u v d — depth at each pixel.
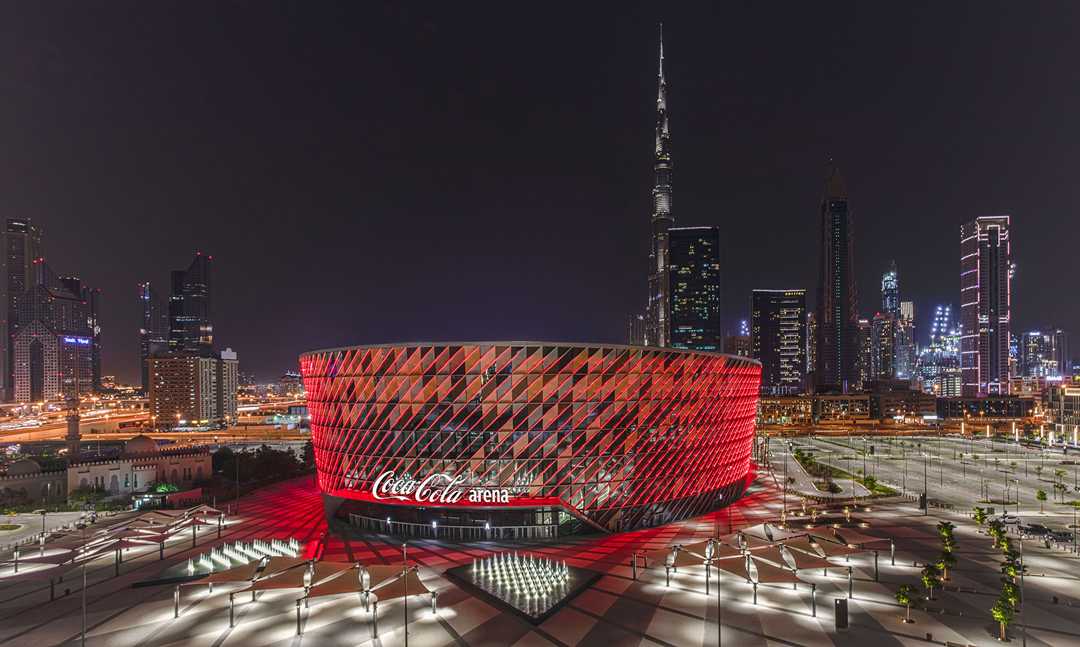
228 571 71.25
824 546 78.56
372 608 68.50
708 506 119.69
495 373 98.94
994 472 178.50
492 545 95.50
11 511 132.00
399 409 101.56
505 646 58.75
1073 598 71.06
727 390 120.31
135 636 62.34
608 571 81.50
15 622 66.62
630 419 103.56
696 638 60.28
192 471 178.50
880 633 61.25
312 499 142.50
